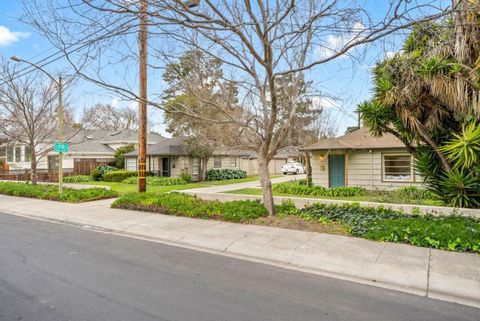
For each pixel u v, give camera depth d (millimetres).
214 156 24938
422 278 4348
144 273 4699
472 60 6859
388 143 14328
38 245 6340
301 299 3836
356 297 3912
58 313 3418
